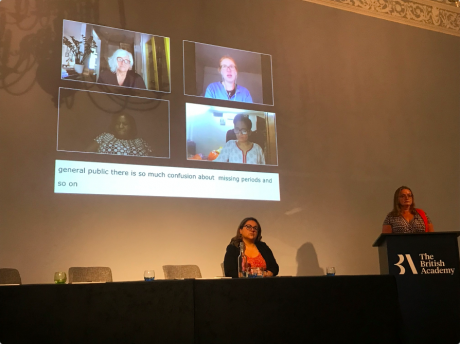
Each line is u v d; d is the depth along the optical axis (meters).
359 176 5.47
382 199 5.52
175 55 4.82
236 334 2.14
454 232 2.93
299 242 4.98
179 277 3.99
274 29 5.41
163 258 4.36
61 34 4.36
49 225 3.99
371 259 5.30
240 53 5.16
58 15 4.38
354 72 5.75
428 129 6.01
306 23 5.62
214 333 2.12
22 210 3.93
